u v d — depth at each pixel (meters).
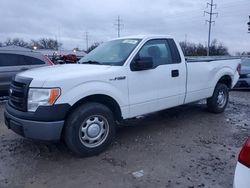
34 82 4.20
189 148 4.96
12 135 5.66
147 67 5.06
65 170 4.11
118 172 4.04
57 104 4.12
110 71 4.71
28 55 9.16
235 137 5.59
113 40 6.01
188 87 6.14
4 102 9.24
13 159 4.50
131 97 5.02
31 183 3.75
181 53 6.00
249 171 2.22
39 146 5.01
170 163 4.34
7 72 8.70
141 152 4.76
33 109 4.17
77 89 4.30
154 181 3.78
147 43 5.42
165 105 5.66
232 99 10.00
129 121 6.64
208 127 6.23
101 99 4.79
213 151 4.83
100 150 4.64
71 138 4.31
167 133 5.78
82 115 4.35
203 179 3.84
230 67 7.49
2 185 3.71
